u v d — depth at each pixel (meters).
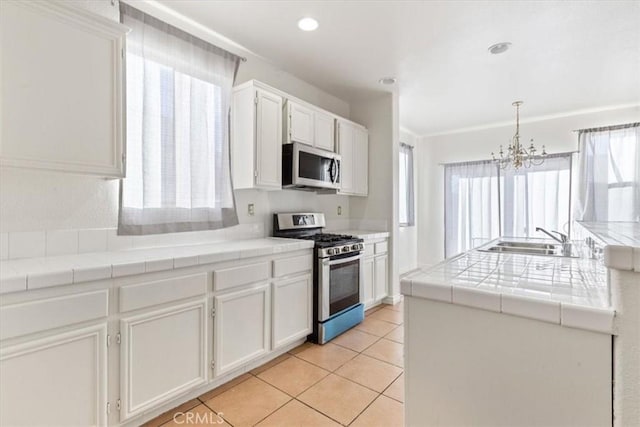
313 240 2.84
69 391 1.38
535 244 2.45
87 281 1.43
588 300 0.83
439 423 0.99
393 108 3.89
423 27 2.46
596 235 1.38
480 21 2.37
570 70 3.20
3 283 1.20
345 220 4.17
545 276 1.13
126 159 1.88
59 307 1.35
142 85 2.08
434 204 5.85
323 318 2.73
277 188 2.74
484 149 5.33
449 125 5.24
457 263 1.41
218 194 2.52
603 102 4.06
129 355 1.56
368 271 3.53
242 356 2.12
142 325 1.61
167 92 2.20
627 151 4.04
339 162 3.41
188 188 2.32
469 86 3.63
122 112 1.76
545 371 0.83
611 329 0.74
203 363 1.88
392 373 2.24
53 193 1.76
